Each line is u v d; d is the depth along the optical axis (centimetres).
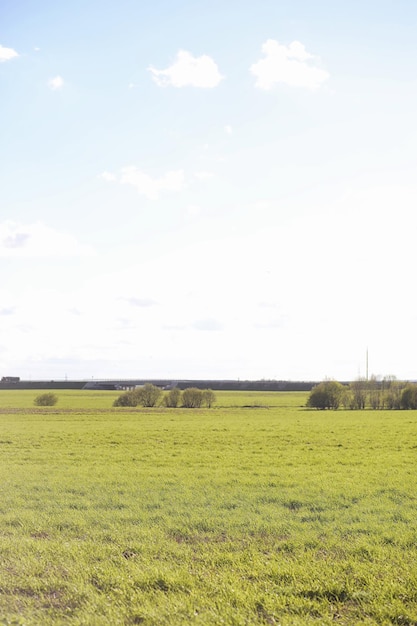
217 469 2658
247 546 1369
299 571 1152
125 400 9912
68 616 928
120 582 1082
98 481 2316
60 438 4144
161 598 1001
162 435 4372
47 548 1322
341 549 1334
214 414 7594
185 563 1216
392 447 3584
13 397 13425
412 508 1802
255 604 987
